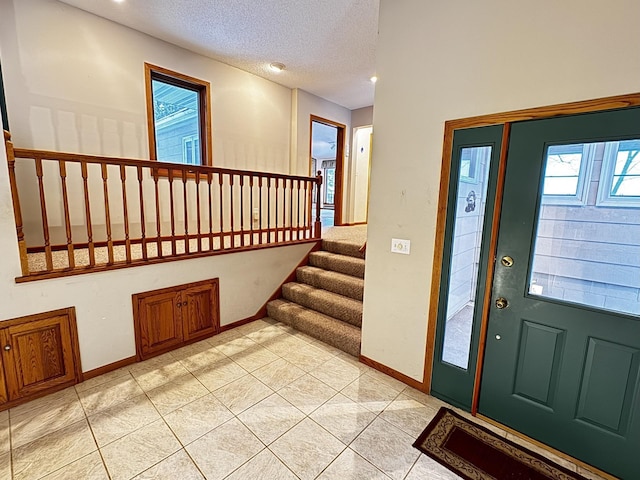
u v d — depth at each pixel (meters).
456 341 2.12
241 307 3.38
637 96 1.39
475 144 1.89
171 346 2.80
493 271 1.90
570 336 1.67
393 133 2.26
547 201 1.70
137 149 3.34
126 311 2.49
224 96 4.01
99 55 3.00
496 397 1.96
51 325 2.13
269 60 3.81
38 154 2.00
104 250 3.07
